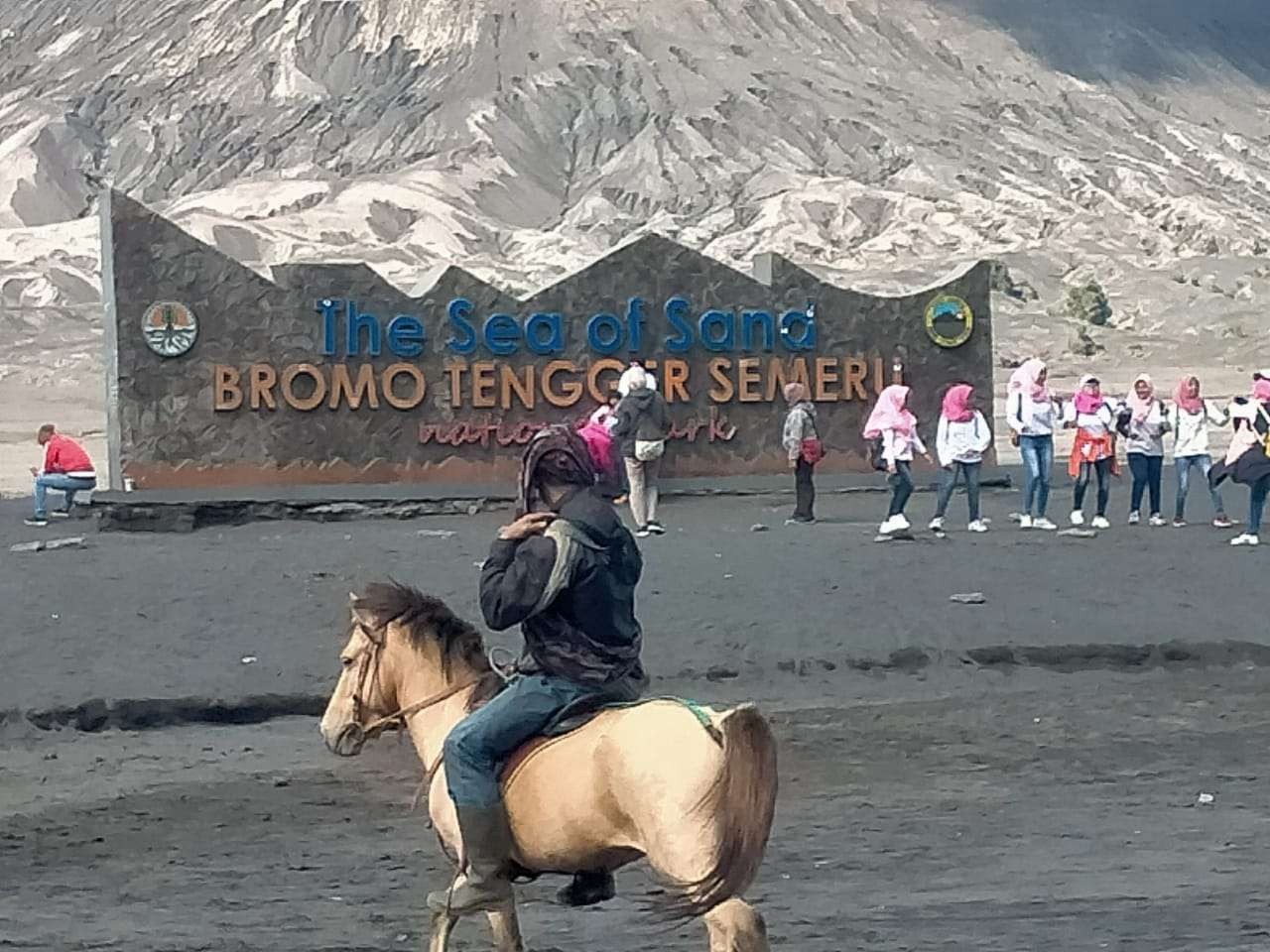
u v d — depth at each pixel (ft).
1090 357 318.24
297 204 517.96
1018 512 102.17
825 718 54.80
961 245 487.20
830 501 108.99
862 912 32.68
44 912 33.96
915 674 62.18
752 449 111.75
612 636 24.18
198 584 74.18
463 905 24.41
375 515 102.94
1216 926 31.12
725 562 79.46
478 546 86.02
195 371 102.94
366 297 105.60
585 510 24.12
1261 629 67.36
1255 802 43.83
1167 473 134.00
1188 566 78.48
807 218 503.20
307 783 46.91
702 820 21.81
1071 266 467.93
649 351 110.01
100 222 103.40
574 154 618.44
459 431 106.83
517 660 26.25
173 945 30.91
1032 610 69.51
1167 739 52.11
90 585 73.92
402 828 41.78
